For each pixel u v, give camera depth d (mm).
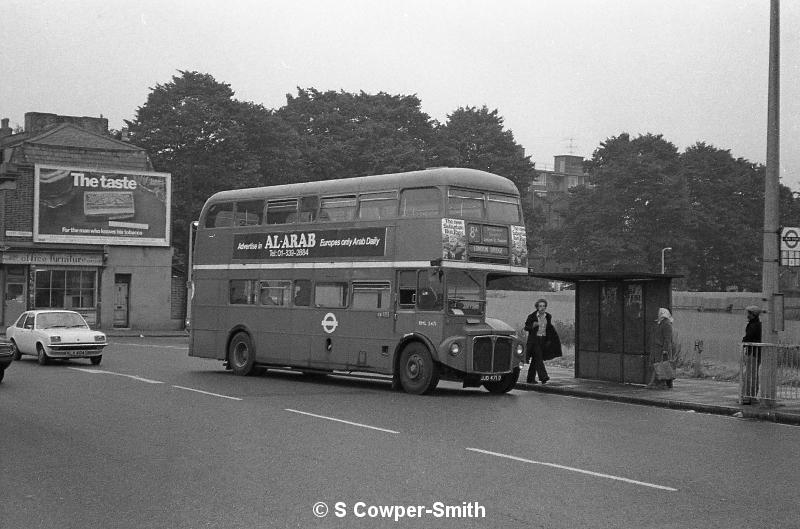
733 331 35625
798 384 17094
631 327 21000
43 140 48688
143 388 18562
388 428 13094
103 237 48562
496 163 73562
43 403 15750
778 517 7844
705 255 77250
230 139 60156
